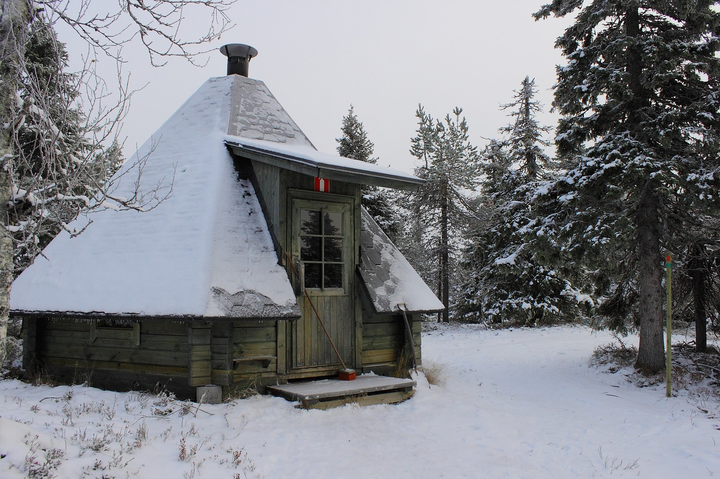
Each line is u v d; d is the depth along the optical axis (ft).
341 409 25.04
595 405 30.58
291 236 29.07
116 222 30.83
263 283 26.71
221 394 24.86
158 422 21.11
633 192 36.40
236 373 25.95
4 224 16.39
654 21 39.29
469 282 87.40
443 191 82.69
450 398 29.30
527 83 80.53
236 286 25.67
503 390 34.50
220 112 34.01
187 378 25.17
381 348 32.55
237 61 38.27
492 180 83.25
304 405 24.52
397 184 29.53
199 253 26.13
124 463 16.31
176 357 25.77
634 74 39.06
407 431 23.26
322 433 21.57
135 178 32.24
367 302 31.17
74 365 29.78
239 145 29.89
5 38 16.44
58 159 18.19
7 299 16.30
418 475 18.34
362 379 29.27
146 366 26.76
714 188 33.73
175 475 16.29
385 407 26.50
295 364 28.22
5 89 16.57
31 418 19.61
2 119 16.55
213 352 25.25
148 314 24.85
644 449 22.41
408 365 32.91
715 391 32.71
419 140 86.07
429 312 33.55
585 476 19.12
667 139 35.27
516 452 21.57
